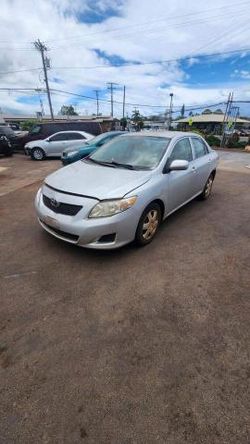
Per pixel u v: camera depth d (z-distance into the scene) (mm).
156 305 2529
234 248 3670
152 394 1725
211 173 5562
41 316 2365
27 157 13484
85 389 1745
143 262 3221
